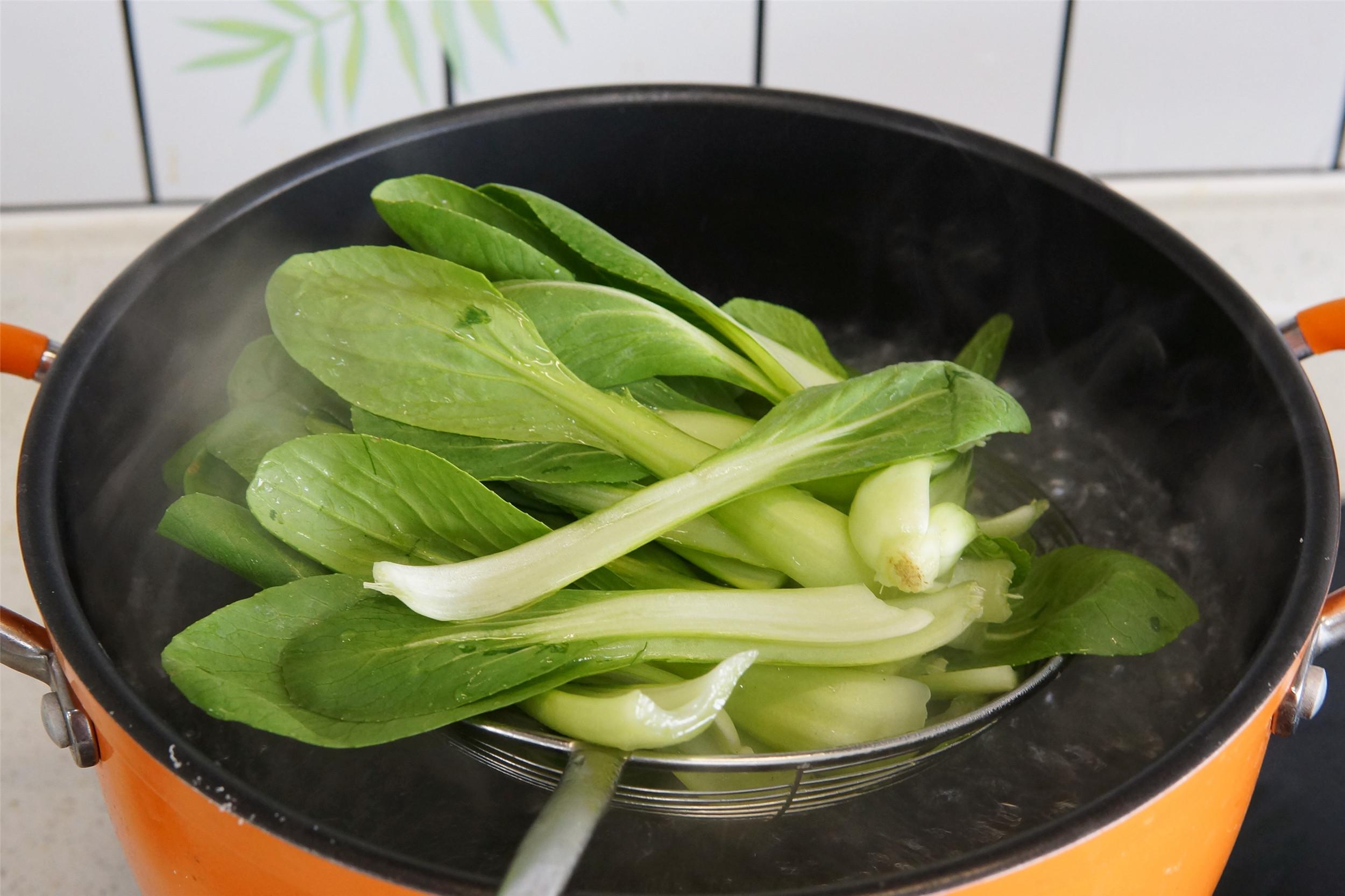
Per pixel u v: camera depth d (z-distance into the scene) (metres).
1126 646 0.63
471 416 0.65
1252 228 0.84
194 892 0.61
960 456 0.66
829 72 0.80
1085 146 0.82
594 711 0.60
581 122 0.73
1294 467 0.64
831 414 0.64
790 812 0.63
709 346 0.68
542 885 0.56
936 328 0.77
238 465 0.66
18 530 0.62
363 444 0.63
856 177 0.74
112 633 0.66
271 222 0.70
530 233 0.70
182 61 0.78
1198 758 0.58
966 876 0.56
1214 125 0.82
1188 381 0.70
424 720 0.60
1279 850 0.68
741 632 0.63
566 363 0.67
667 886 0.64
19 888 0.70
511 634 0.62
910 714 0.63
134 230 0.82
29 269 0.81
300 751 0.67
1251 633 0.64
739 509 0.65
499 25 0.78
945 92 0.81
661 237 0.76
